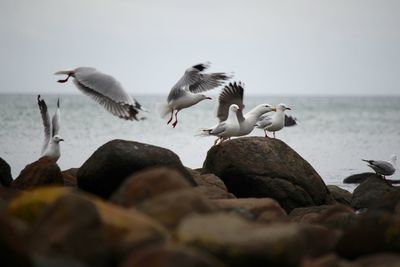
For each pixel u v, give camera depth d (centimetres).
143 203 1156
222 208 1338
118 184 1625
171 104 1962
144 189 1220
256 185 1842
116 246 1005
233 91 1991
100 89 1448
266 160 1858
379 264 995
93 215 1005
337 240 1155
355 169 2866
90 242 988
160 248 907
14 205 1140
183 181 1243
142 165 1609
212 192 1616
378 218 1101
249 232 981
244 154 1858
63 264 934
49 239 984
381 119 7394
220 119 2069
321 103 14525
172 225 1110
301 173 1881
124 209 1118
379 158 3278
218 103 2050
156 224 1065
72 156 3028
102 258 988
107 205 1096
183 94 1944
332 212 1436
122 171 1608
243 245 945
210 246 954
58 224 1003
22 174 1691
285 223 1327
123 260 965
